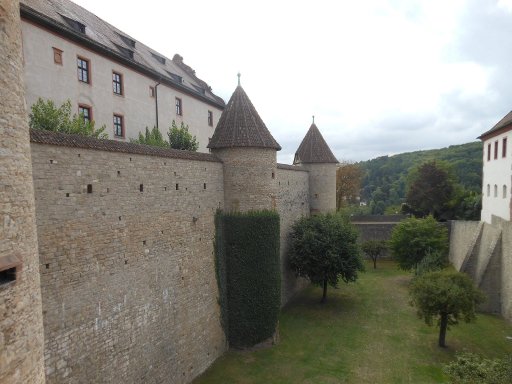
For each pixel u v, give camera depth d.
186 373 14.92
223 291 18.20
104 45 20.33
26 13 15.59
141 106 23.97
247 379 15.27
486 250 26.42
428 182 44.88
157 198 13.49
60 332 9.55
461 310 17.42
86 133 15.27
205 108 32.97
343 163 62.06
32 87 16.22
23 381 5.39
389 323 21.55
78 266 10.11
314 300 25.95
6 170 5.05
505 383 10.23
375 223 42.16
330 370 16.06
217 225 17.88
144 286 12.76
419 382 15.08
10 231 5.13
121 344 11.65
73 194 9.95
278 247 19.25
